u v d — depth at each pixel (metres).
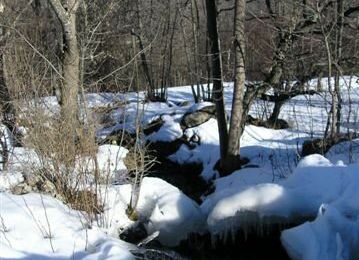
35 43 8.52
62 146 6.11
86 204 5.86
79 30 12.42
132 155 7.43
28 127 6.20
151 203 6.45
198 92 14.06
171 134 10.72
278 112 10.40
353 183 5.26
